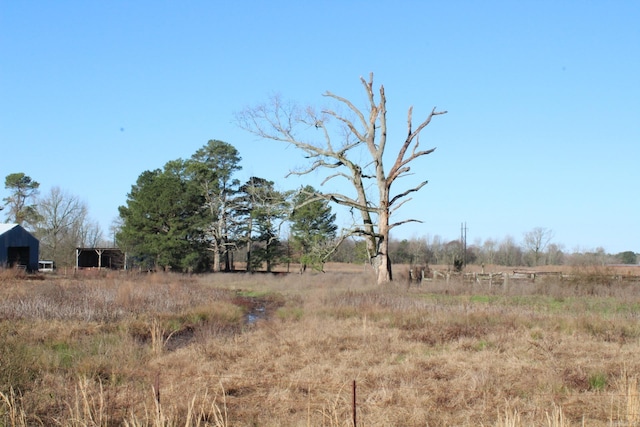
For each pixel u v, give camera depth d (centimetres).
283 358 1499
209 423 998
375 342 1711
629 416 952
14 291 2856
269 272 6600
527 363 1429
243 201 6688
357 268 7762
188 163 6844
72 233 8581
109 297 2544
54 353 1458
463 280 3666
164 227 6066
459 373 1343
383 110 3884
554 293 3219
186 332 2086
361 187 4019
